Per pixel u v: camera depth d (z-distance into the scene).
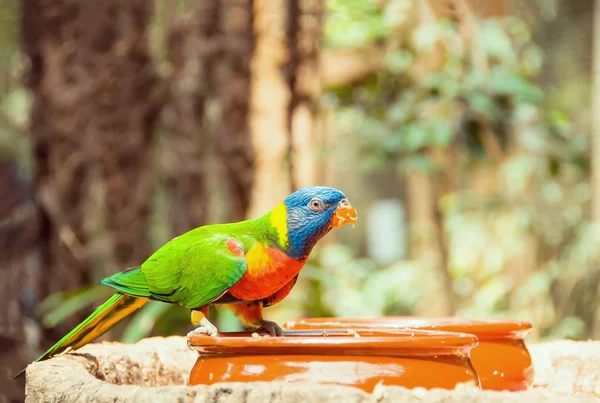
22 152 11.91
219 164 7.10
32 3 7.16
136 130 7.11
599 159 13.61
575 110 15.30
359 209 28.30
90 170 7.15
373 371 2.89
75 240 7.16
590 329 12.95
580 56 15.74
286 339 2.94
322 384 2.80
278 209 3.74
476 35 10.12
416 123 10.00
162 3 7.39
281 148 7.25
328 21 10.77
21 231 7.32
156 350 4.27
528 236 12.06
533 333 11.96
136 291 3.75
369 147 10.55
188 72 7.04
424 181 12.38
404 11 10.54
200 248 3.67
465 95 9.66
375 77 11.12
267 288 3.73
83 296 6.52
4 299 7.29
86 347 4.20
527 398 2.40
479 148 9.83
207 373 3.08
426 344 2.94
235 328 5.74
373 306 12.60
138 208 7.12
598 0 15.13
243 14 7.05
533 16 15.40
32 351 7.29
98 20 7.06
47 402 3.02
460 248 12.48
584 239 12.33
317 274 7.71
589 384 4.27
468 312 12.23
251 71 7.09
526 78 11.03
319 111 9.67
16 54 10.69
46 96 7.11
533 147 10.62
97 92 7.04
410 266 12.94
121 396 2.69
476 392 2.49
